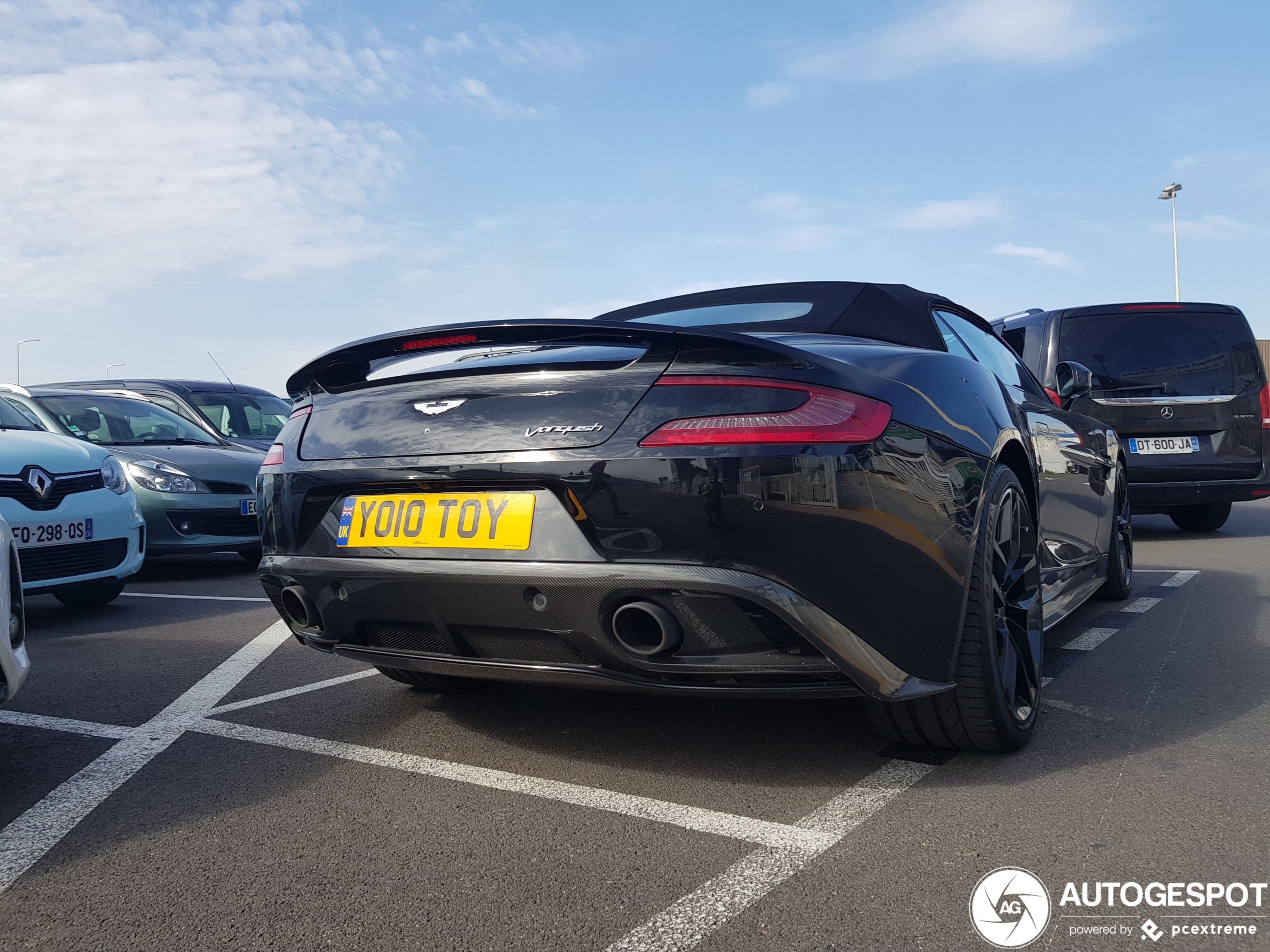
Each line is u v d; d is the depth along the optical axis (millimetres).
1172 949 1658
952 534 2352
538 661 2354
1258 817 2166
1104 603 4855
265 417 10047
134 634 4633
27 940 1778
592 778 2504
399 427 2473
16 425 5875
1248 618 4336
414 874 1997
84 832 2264
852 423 2168
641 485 2131
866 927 1742
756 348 2158
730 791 2389
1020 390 3768
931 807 2260
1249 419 7242
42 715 3248
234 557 8055
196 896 1930
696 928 1755
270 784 2535
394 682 3527
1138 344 7352
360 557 2471
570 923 1784
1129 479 7270
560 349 2393
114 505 5121
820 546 2109
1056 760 2555
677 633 2152
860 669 2156
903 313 3061
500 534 2273
